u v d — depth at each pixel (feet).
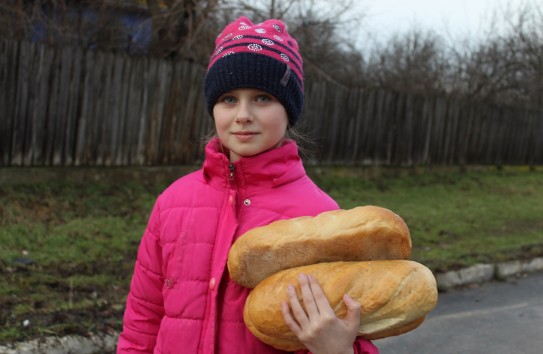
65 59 22.15
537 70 54.44
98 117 23.27
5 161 21.29
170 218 5.25
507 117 42.83
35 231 17.12
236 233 4.89
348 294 4.06
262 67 4.95
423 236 22.25
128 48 30.58
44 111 21.94
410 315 4.08
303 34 31.96
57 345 10.30
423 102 36.40
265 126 4.99
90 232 17.81
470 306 15.93
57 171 22.03
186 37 28.27
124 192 22.49
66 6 28.91
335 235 4.19
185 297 4.87
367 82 50.47
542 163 45.88
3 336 10.22
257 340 4.66
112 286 13.62
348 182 31.42
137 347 5.43
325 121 31.48
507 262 19.12
